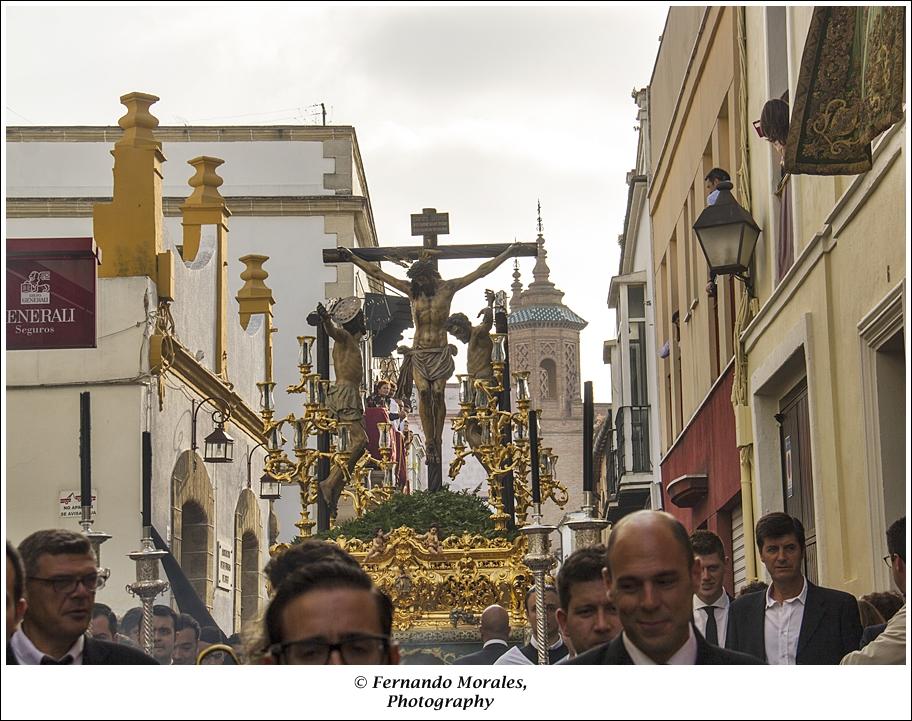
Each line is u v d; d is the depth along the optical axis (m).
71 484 16.39
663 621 4.87
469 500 10.95
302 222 29.56
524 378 11.62
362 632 4.44
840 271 11.52
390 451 12.77
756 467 15.27
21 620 5.55
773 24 13.95
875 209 10.31
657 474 25.62
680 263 20.88
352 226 29.55
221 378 21.09
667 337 22.83
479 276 13.12
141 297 16.81
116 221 17.16
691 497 19.58
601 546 5.94
